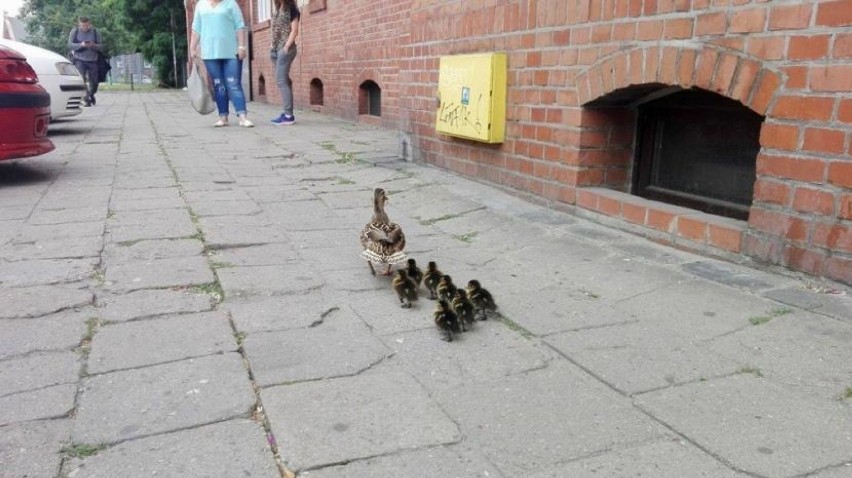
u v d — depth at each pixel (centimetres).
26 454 238
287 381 291
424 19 769
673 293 386
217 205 617
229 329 347
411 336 342
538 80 583
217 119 1475
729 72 408
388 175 757
